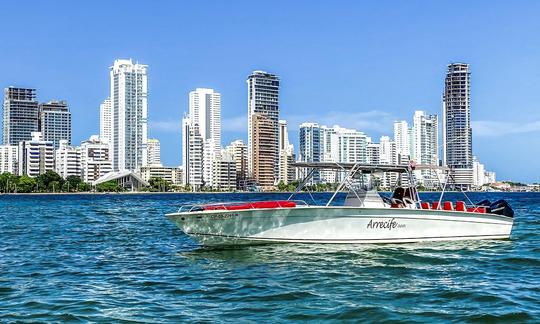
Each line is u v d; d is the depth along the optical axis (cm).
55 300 1644
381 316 1448
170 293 1742
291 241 2639
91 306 1568
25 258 2597
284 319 1427
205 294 1720
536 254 2544
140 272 2142
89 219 5834
